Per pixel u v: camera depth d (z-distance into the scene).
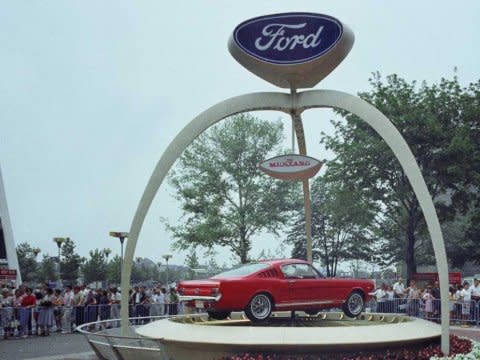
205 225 39.84
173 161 14.08
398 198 36.06
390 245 54.53
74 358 15.36
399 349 12.29
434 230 12.34
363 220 37.06
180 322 14.70
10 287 26.72
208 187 40.56
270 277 13.47
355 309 14.92
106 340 13.80
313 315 16.52
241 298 12.95
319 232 56.81
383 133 13.16
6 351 17.19
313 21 13.80
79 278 75.19
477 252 46.41
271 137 41.19
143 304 24.59
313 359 11.49
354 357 11.61
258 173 41.38
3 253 44.31
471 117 34.81
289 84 14.38
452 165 33.91
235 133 40.94
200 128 14.20
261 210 41.03
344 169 35.75
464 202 36.47
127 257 13.96
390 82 36.19
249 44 14.04
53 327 22.80
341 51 13.75
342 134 37.19
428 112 33.88
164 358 11.55
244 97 14.40
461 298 25.36
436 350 12.20
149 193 13.97
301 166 14.85
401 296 28.19
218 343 11.66
